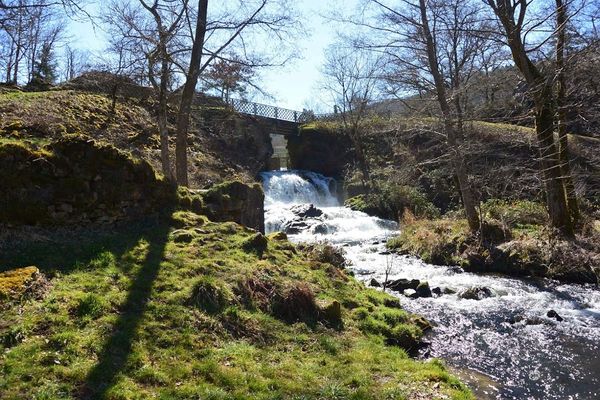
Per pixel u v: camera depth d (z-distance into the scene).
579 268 13.69
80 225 9.30
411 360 7.44
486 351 8.50
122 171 9.96
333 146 36.50
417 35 16.95
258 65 17.02
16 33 10.44
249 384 5.72
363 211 28.25
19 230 8.42
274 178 30.66
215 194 12.54
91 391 5.08
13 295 6.39
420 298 11.88
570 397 6.82
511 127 27.48
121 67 15.69
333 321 8.21
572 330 9.62
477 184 21.11
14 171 8.53
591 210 20.41
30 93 21.61
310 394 5.71
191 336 6.53
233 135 31.09
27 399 4.77
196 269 8.41
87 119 20.89
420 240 17.83
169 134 25.33
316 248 12.26
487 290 12.27
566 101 16.84
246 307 7.73
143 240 9.34
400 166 29.28
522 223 18.61
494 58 17.36
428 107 19.58
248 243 10.12
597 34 14.13
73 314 6.36
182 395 5.28
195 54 16.28
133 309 6.85
